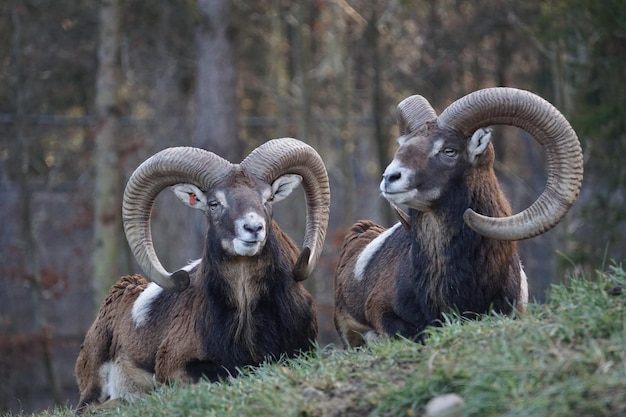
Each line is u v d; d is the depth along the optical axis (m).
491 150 24.16
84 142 69.62
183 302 26.73
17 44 64.62
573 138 22.98
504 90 23.53
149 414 20.77
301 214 66.12
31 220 64.19
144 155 72.00
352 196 65.25
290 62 78.06
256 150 25.59
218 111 59.94
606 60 53.16
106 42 56.59
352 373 19.48
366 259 27.69
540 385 16.88
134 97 76.50
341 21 65.75
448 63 72.25
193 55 71.44
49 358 62.00
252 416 18.47
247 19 70.31
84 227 67.44
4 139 69.19
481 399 16.78
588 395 16.34
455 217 23.78
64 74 72.75
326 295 68.06
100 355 28.88
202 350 25.58
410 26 72.50
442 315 24.02
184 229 68.44
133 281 29.70
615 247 55.12
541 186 68.31
